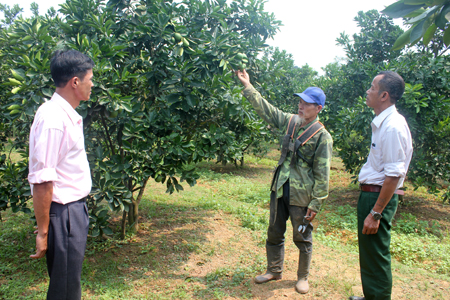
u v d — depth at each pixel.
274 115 3.27
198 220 5.15
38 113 1.86
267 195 7.00
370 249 2.47
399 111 6.20
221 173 9.48
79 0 3.76
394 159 2.29
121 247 4.01
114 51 3.35
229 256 3.92
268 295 3.02
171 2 4.02
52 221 1.89
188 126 4.12
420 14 1.22
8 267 3.34
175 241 4.28
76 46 3.21
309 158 2.91
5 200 3.42
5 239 4.06
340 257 4.03
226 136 3.98
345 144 7.01
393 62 6.96
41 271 3.35
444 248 4.63
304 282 3.12
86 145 4.18
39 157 1.75
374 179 2.46
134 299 2.93
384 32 8.32
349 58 8.86
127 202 3.56
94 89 3.12
